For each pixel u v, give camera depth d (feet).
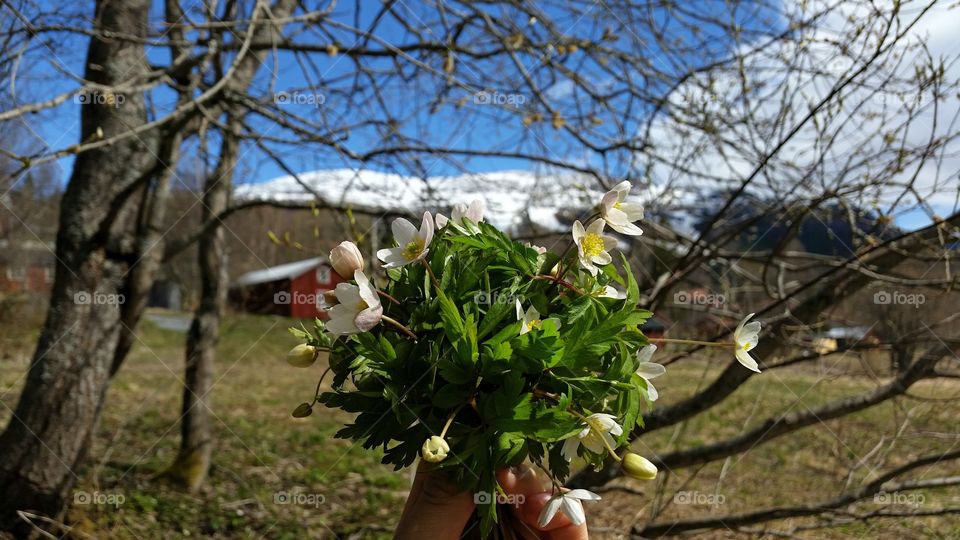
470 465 3.58
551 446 3.73
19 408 13.01
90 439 13.43
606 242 4.00
